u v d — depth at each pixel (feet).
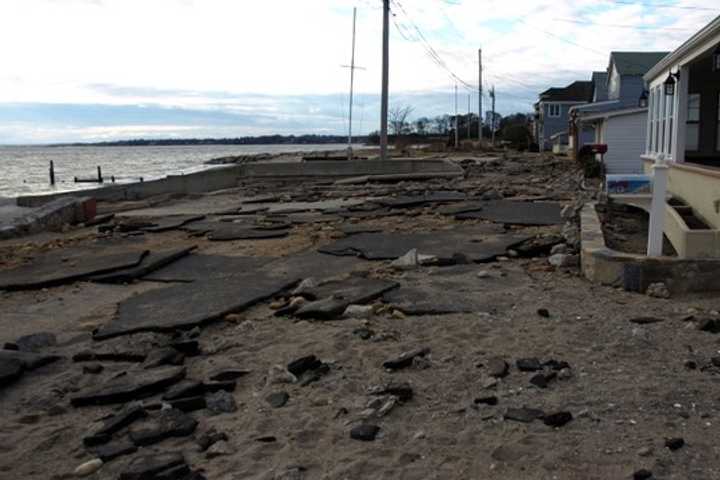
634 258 23.54
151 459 11.78
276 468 11.52
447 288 24.25
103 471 11.66
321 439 12.65
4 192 132.98
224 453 12.15
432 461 11.67
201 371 16.52
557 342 17.84
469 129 303.48
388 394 14.44
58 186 159.02
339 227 42.01
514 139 237.25
